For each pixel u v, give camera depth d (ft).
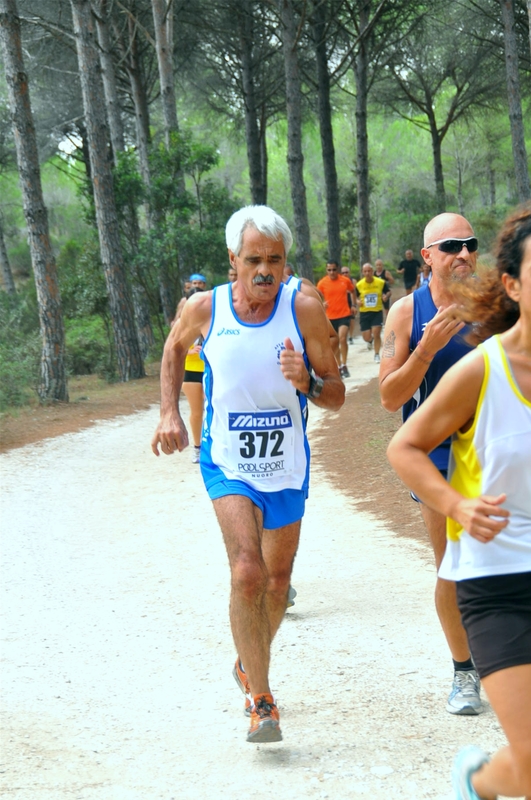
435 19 93.30
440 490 7.52
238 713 13.14
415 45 105.09
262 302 12.29
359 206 103.50
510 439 7.51
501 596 7.59
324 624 16.74
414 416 7.84
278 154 251.60
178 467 34.96
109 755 11.91
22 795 10.79
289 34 73.82
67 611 18.60
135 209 80.18
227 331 12.32
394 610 17.26
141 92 94.12
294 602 18.17
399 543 22.30
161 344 87.56
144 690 14.23
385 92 122.93
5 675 15.16
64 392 56.44
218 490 12.33
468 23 91.86
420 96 129.08
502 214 113.19
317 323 12.46
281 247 12.00
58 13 86.43
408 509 25.68
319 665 14.71
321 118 102.94
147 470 34.78
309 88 113.70
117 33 89.51
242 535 11.82
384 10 90.99
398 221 164.45
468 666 12.68
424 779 10.61
